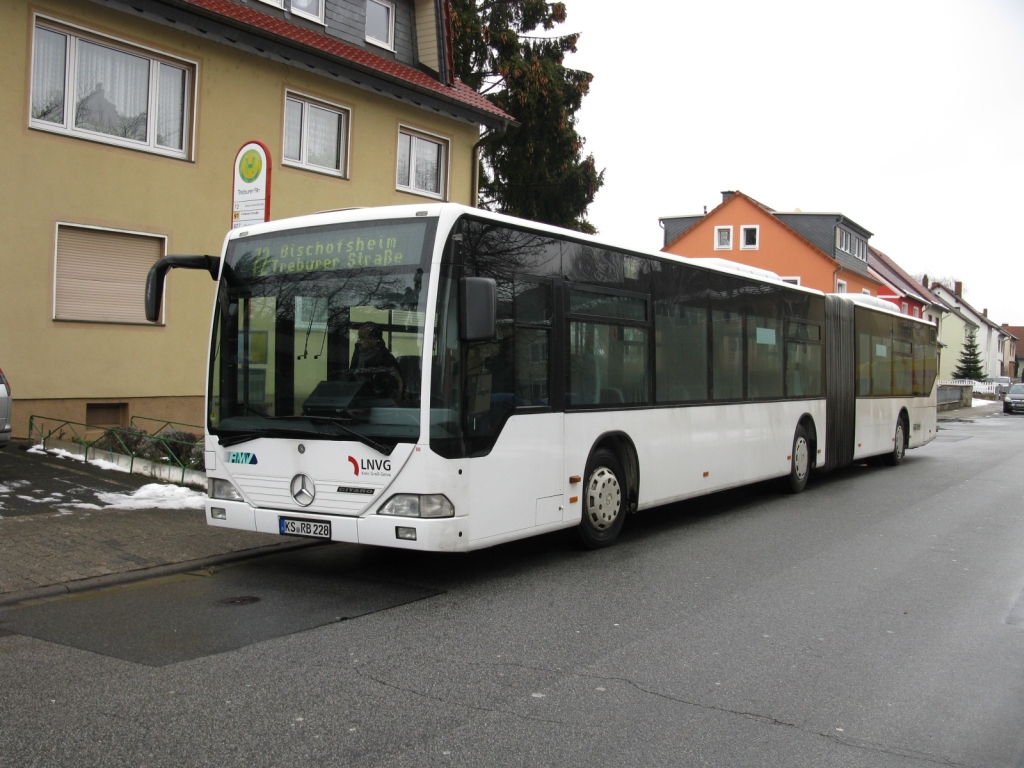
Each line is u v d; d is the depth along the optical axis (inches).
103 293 563.8
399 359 268.7
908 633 243.0
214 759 154.9
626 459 363.9
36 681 193.8
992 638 239.6
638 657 217.8
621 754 160.9
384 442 266.1
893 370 699.4
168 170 593.9
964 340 3732.8
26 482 404.5
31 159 521.3
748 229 2154.3
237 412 294.5
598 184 1154.0
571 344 324.5
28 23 516.7
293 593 275.9
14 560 289.7
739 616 257.0
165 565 299.0
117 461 453.7
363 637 230.4
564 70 1121.4
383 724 172.4
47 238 529.7
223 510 295.1
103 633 229.9
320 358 281.0
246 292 297.3
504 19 1147.9
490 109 831.1
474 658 214.7
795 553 350.0
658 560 333.4
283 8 696.4
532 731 170.6
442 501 263.7
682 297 401.7
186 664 206.4
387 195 762.2
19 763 152.3
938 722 180.1
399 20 806.5
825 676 207.0
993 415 1920.5
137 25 571.5
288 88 673.6
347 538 271.6
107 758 154.8
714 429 426.3
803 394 533.6
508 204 1177.4
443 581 296.0
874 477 633.0
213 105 620.7
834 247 2198.6
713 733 171.9
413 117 781.9
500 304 288.4
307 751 159.0
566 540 345.1
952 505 491.2
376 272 276.1
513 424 292.5
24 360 519.5
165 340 592.7
